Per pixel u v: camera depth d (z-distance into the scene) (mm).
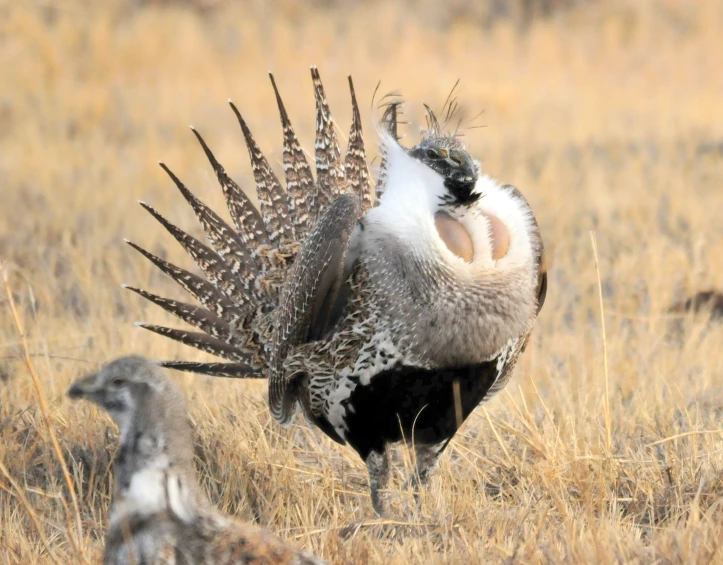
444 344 16359
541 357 22578
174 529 11336
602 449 17344
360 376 16844
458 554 14062
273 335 17859
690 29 67438
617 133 45531
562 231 31719
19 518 15938
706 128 45562
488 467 17688
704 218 32094
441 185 16594
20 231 32469
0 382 21047
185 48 61281
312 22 66500
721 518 14328
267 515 16438
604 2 70000
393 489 17812
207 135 47375
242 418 19172
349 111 50844
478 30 67750
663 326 24078
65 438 18312
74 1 65188
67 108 52062
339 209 16547
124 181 39375
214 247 19375
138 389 11672
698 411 18516
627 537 14148
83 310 26422
